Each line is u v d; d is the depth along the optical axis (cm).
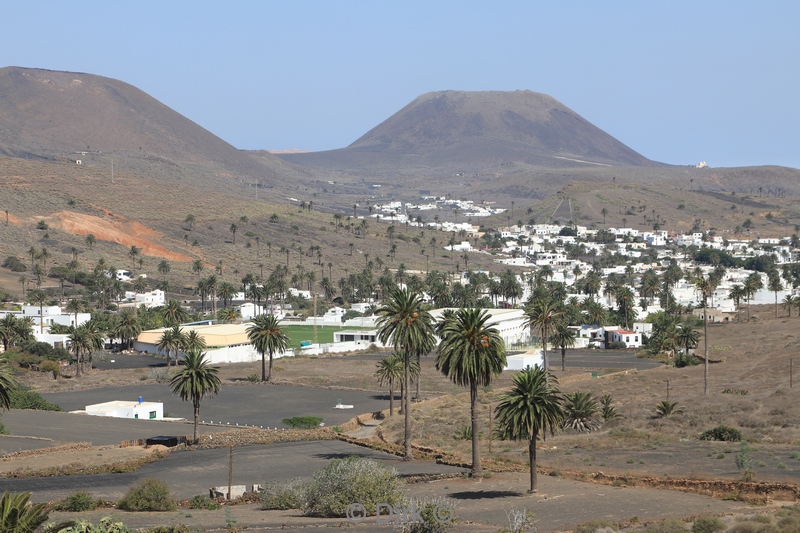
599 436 12381
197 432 13075
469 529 7300
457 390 18412
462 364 10000
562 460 10731
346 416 15638
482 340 10056
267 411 16250
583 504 8212
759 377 16900
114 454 11869
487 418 14100
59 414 15238
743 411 13100
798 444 10875
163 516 8456
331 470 8700
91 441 12988
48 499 9206
